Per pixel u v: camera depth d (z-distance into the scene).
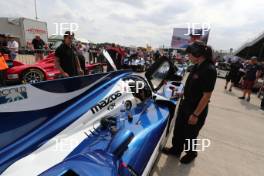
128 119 2.22
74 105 1.76
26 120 1.44
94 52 12.55
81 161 1.27
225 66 18.33
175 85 4.40
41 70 6.24
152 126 2.23
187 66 11.04
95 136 1.76
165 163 2.80
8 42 8.72
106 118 1.94
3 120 1.31
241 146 3.63
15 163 1.29
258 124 5.00
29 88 1.43
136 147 1.82
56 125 1.59
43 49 9.82
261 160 3.20
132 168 1.58
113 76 2.27
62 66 3.60
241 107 6.59
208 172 2.72
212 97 7.71
